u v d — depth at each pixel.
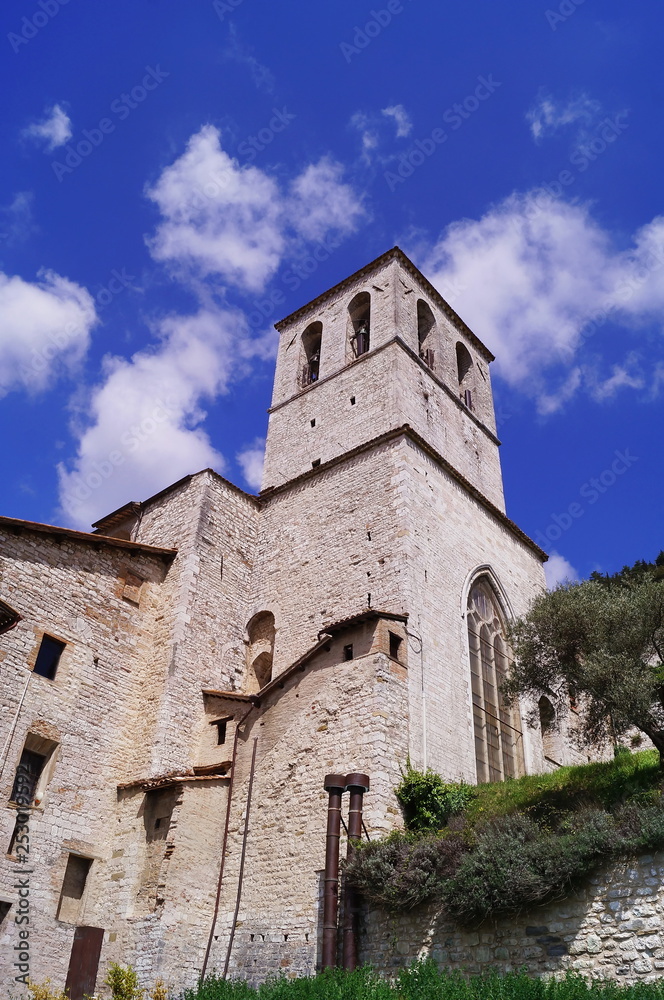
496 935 14.70
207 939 19.36
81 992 18.41
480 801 19.98
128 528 31.39
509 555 31.41
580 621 19.11
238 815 21.22
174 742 23.06
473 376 38.50
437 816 19.02
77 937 19.27
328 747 20.41
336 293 37.75
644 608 18.56
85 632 23.36
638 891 13.41
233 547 28.81
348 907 17.11
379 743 19.48
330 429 31.77
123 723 23.34
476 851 15.58
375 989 13.23
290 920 18.30
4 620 18.52
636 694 16.84
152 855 20.08
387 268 35.91
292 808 20.17
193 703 24.23
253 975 18.00
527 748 26.05
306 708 21.61
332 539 27.25
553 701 22.94
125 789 22.02
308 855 19.03
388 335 32.69
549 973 13.66
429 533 26.30
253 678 26.81
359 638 21.81
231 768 22.31
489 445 35.94
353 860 17.31
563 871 14.06
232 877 20.16
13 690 20.70
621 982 12.88
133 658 24.61
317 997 13.38
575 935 13.74
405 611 23.22
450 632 25.03
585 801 17.14
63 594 23.17
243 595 28.28
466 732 23.31
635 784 16.92
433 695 22.47
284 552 28.64
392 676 20.95
